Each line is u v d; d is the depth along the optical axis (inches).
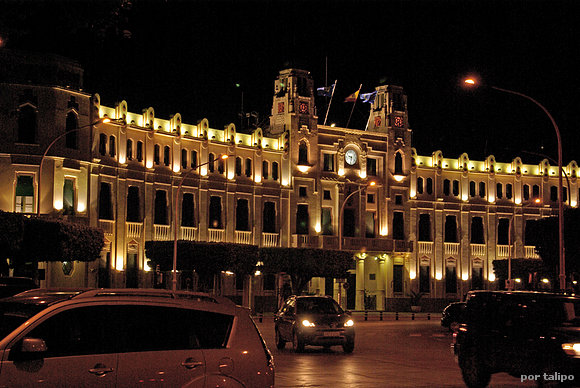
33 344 320.2
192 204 2326.5
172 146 2269.9
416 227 2878.9
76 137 1947.6
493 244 3004.4
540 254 1934.1
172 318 370.6
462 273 2945.4
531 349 612.7
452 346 732.7
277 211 2564.0
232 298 2405.3
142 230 2159.2
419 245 2876.5
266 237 2516.0
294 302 1124.5
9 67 813.2
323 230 2687.0
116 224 2074.3
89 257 1681.8
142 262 2161.7
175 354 361.7
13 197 1838.1
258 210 2502.5
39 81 1873.8
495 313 676.1
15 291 788.0
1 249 1430.9
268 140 2568.9
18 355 320.2
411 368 858.1
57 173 1878.7
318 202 2662.4
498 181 3041.3
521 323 638.5
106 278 2039.9
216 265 2114.9
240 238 2442.2
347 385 703.1
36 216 1578.5
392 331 1641.2
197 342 372.8
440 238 2915.8
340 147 2728.8
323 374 792.3
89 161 1977.1
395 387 691.4
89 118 1985.7
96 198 2001.7
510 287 2502.5
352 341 1073.5
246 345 385.4
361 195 2760.8
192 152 2332.7
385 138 2849.4
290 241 2578.7
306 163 2632.9
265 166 2551.7
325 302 1127.6
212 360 370.6
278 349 1147.9
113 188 2075.5
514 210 3043.8
